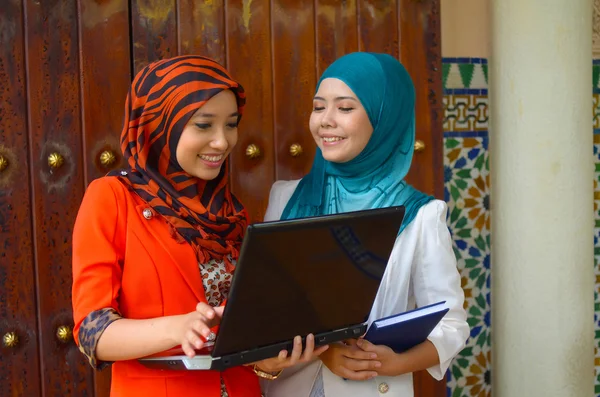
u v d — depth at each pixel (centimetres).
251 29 186
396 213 113
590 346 216
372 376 129
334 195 149
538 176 208
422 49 199
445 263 139
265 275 98
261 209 189
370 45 196
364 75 141
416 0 198
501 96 215
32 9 166
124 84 175
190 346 102
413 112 152
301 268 102
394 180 147
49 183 169
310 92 192
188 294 121
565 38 204
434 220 140
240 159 187
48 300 171
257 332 105
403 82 149
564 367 211
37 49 167
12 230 167
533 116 207
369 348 126
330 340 117
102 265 114
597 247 238
